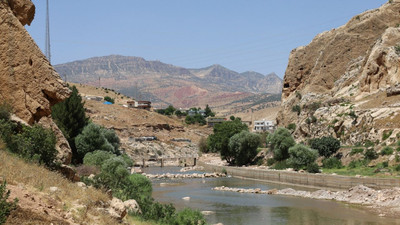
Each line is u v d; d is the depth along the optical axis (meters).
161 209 30.55
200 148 157.12
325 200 57.44
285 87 148.25
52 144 24.73
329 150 83.06
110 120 177.38
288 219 44.50
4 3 25.42
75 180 26.03
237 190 68.81
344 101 103.50
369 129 81.50
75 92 68.19
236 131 116.88
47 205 16.69
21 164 20.78
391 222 41.75
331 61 132.25
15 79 25.00
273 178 81.44
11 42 25.14
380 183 56.94
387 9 134.88
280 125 135.88
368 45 129.88
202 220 33.81
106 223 18.45
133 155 147.38
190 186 76.75
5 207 13.60
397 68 95.75
